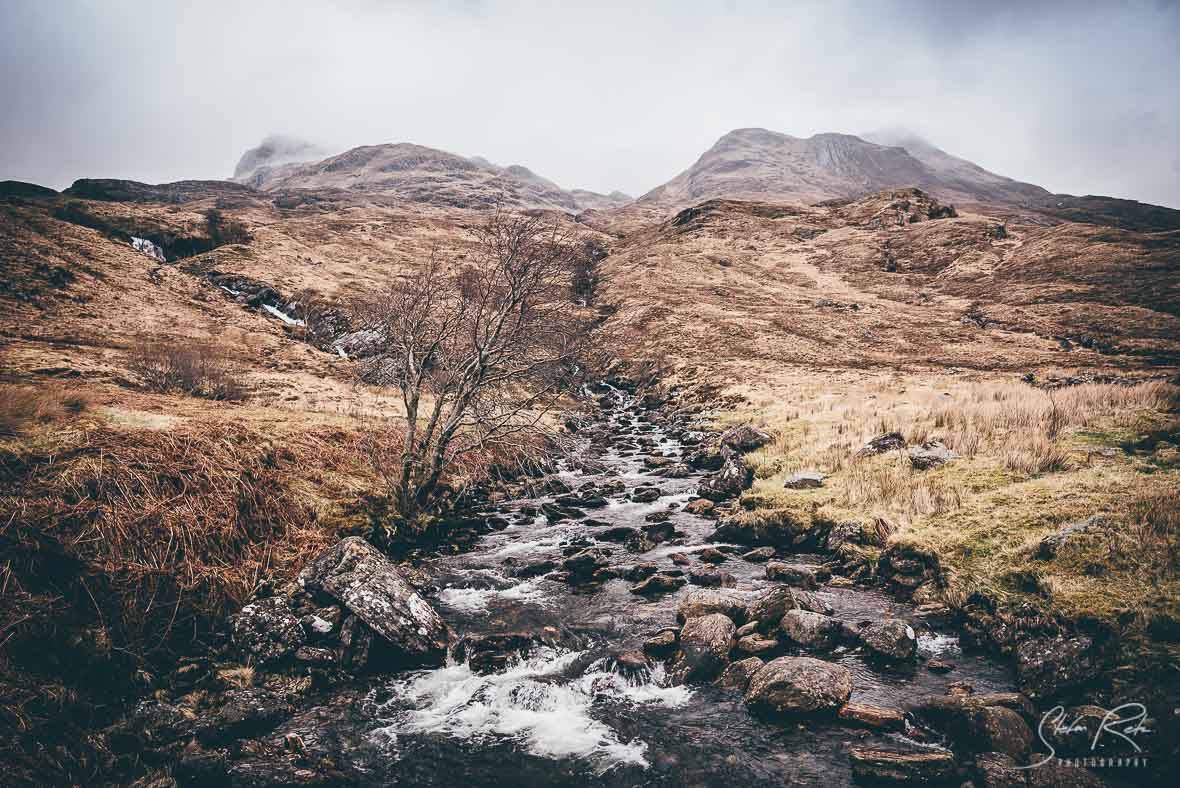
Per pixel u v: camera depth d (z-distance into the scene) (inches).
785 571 507.2
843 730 308.3
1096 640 324.5
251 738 326.6
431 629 421.4
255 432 659.4
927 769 268.1
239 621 412.2
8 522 379.2
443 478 813.9
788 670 341.1
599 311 3144.7
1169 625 315.3
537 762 307.9
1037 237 4220.0
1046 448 622.2
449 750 319.3
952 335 2652.6
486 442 807.7
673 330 2551.7
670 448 1211.9
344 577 438.6
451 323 713.0
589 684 372.2
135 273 2276.1
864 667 360.5
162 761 306.0
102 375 1067.3
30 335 1432.1
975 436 717.9
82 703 323.9
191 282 2427.4
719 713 333.7
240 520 516.1
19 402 526.9
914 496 572.4
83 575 382.6
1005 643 364.2
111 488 452.8
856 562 518.6
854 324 2837.1
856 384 1615.4
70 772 285.6
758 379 1771.7
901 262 4291.3
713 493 781.3
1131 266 3203.7
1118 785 247.9
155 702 344.8
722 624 402.0
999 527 473.1
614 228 7224.4
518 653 411.5
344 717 348.5
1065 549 403.5
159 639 388.5
